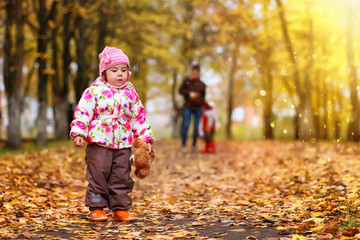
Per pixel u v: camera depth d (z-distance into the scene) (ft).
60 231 14.19
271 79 79.41
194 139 42.96
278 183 23.71
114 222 15.53
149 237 13.26
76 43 70.18
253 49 68.54
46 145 52.80
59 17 61.87
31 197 19.49
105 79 15.93
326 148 41.60
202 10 79.20
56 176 25.22
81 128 15.16
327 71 61.77
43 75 55.83
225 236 13.19
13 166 26.13
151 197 21.34
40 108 55.67
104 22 66.23
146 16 72.13
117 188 15.64
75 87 71.15
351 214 14.21
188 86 41.34
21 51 51.85
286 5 58.39
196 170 31.48
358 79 53.26
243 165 33.04
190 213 17.42
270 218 15.08
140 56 73.67
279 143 59.36
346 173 24.36
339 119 70.49
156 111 150.00
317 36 58.29
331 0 52.26
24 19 52.16
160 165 33.37
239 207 17.63
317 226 13.29
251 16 67.87
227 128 90.02
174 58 83.76
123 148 15.72
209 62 89.15
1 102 121.29
